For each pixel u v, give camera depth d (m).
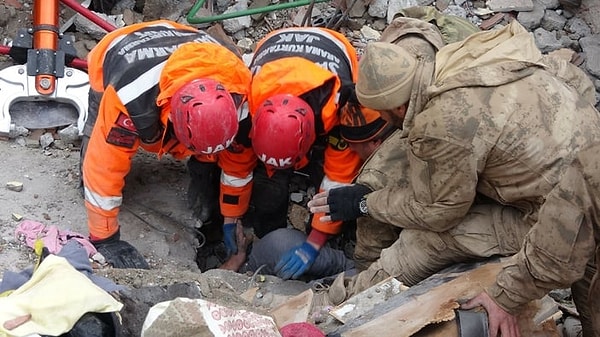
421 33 3.59
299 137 3.17
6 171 3.87
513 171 2.79
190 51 3.22
